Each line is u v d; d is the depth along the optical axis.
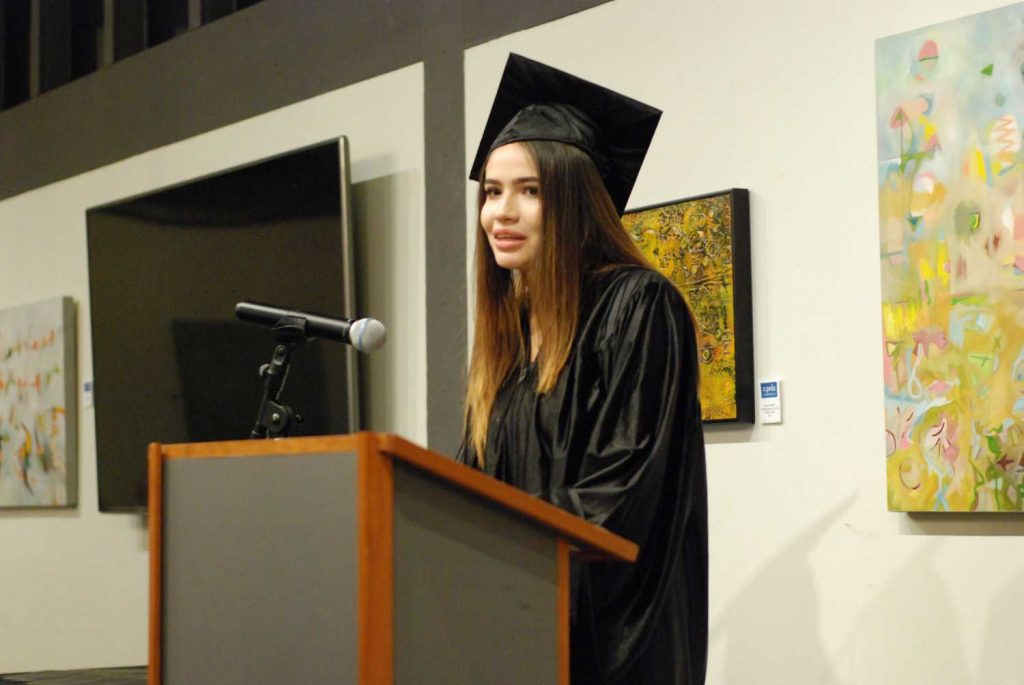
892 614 3.53
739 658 3.88
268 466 1.79
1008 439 3.29
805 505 3.76
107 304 6.45
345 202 5.25
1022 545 3.29
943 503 3.39
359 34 5.49
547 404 2.39
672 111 4.22
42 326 7.02
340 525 1.67
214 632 1.85
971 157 3.40
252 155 5.95
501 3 4.86
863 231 3.69
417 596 1.67
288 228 5.51
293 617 1.73
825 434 3.72
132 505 6.28
